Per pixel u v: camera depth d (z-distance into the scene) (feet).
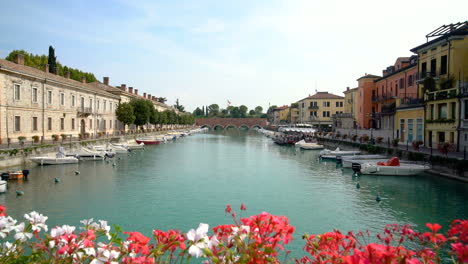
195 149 183.42
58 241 12.47
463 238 12.79
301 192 71.41
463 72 103.24
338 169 105.60
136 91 329.72
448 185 73.87
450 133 96.07
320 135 229.45
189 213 55.88
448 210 56.34
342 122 239.30
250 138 309.22
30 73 125.59
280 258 36.50
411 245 39.04
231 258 11.71
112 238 12.77
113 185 77.51
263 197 67.05
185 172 98.89
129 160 126.72
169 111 361.51
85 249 11.83
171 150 175.32
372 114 187.93
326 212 56.29
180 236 12.70
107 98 218.59
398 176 87.20
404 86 149.79
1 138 110.52
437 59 111.86
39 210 56.08
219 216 54.29
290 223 50.60
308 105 328.29
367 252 10.88
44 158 103.19
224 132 462.60
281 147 201.77
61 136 150.20
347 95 252.01
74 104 167.43
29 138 126.62
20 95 120.78
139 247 12.46
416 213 55.06
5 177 77.66
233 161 127.95
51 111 143.43
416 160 93.45
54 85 146.10
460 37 102.53
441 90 100.01
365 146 133.39
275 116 563.89
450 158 78.43
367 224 50.06
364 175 89.86
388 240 16.97
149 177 89.25
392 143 125.59
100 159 121.49
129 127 266.77
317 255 13.91
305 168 108.27
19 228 13.42
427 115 108.68
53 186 74.79
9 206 58.03
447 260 34.24
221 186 77.92
